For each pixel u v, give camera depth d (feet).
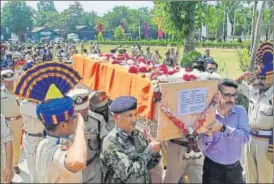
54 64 7.85
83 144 5.79
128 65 11.10
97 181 8.80
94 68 12.14
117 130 8.15
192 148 9.09
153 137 8.14
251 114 11.33
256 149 11.18
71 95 8.94
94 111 9.48
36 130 10.36
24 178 10.17
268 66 10.80
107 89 10.87
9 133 9.85
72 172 5.68
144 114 8.39
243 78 11.03
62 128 6.09
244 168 11.57
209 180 9.76
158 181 9.51
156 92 7.88
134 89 9.02
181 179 9.55
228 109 9.54
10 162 9.77
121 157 7.89
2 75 12.12
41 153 5.98
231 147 9.64
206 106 8.41
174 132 8.13
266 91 11.05
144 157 8.00
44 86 7.66
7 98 12.07
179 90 8.04
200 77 8.39
